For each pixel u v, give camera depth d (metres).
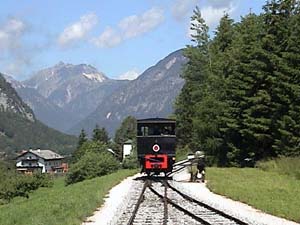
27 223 18.89
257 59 56.94
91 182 40.12
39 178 66.94
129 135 143.50
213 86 67.56
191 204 23.98
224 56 68.19
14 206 31.95
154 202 24.73
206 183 35.44
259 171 47.72
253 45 57.88
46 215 20.34
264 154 57.94
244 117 57.78
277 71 54.12
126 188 32.53
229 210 21.97
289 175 43.00
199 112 67.69
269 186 33.41
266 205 23.41
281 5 56.41
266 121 55.41
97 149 89.00
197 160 40.81
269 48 56.62
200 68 86.62
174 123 38.28
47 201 28.84
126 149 119.38
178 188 30.92
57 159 176.50
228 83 61.16
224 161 64.44
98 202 24.78
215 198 27.28
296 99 52.66
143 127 38.34
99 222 19.31
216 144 63.94
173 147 38.00
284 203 24.20
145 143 38.12
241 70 59.41
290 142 52.50
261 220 19.53
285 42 55.34
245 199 25.89
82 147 107.00
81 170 58.84
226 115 60.47
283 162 47.72
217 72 67.44
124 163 68.69
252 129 56.34
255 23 62.25
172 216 19.89
